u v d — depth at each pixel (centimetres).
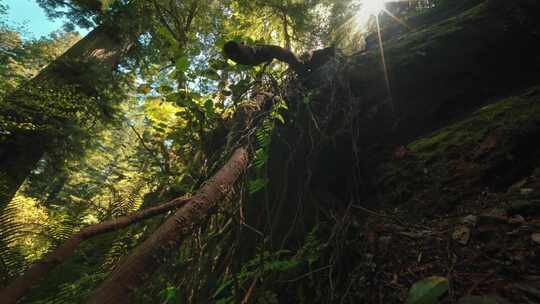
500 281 105
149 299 129
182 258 147
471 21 296
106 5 678
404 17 482
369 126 263
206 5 678
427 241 149
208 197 129
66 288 214
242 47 195
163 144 287
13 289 82
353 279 141
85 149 613
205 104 204
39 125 479
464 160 196
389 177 227
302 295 147
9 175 461
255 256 175
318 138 236
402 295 121
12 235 288
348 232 178
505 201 151
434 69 273
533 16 280
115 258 239
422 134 259
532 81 252
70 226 318
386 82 274
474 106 258
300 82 262
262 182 177
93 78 569
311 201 213
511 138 185
